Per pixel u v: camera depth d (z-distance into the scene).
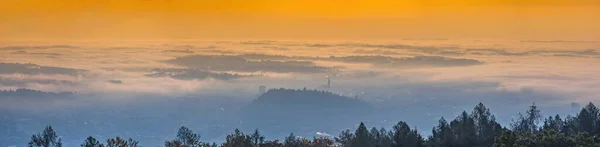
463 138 64.81
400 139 65.25
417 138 65.56
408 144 64.75
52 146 65.00
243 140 68.06
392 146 64.62
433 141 66.31
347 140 69.19
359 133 64.94
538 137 48.25
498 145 49.84
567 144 46.47
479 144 63.97
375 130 68.38
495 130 66.06
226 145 68.38
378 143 65.06
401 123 67.50
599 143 47.31
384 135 67.75
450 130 67.00
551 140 46.75
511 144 48.47
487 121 68.06
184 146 69.69
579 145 46.53
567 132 67.12
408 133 65.94
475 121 67.94
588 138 47.41
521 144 47.16
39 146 64.00
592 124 68.06
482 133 66.56
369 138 65.06
